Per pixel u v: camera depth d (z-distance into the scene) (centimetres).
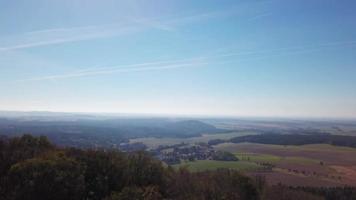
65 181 1467
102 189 1571
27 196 1368
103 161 1766
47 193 1406
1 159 1686
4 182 1441
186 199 1738
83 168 1638
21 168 1498
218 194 1942
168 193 1755
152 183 1764
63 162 1595
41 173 1460
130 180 1708
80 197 1470
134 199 1496
